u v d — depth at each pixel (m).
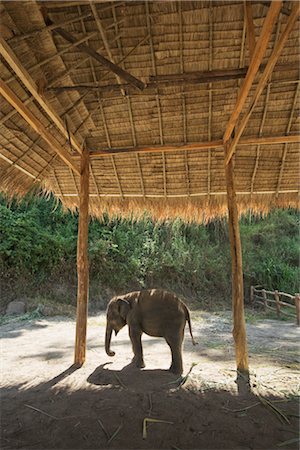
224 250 12.84
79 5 2.28
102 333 6.11
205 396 2.64
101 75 3.01
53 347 4.88
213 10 2.42
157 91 3.28
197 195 4.62
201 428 2.12
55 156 4.09
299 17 2.38
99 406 2.45
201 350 4.48
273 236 13.15
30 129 3.37
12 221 9.75
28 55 2.41
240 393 2.71
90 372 3.33
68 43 2.56
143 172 4.44
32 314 8.05
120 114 3.65
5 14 2.03
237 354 3.31
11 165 3.71
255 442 1.95
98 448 1.90
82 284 3.79
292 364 3.69
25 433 2.08
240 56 2.78
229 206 3.64
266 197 4.53
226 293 11.61
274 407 2.43
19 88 2.68
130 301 3.77
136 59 2.84
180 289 11.41
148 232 12.15
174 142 3.95
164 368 3.48
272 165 4.17
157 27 2.56
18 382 3.06
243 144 3.72
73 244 10.64
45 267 10.05
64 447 1.92
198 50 2.75
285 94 3.29
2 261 9.38
